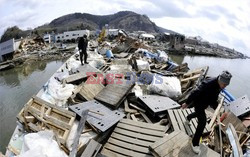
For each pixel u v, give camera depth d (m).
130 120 4.37
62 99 5.41
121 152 3.54
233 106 5.57
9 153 3.52
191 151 3.26
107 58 11.35
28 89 16.66
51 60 30.91
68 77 6.70
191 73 7.19
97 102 5.10
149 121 4.74
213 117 4.85
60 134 3.64
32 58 30.23
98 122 4.16
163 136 3.83
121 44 17.77
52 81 6.45
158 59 11.49
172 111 4.71
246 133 4.29
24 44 35.97
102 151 3.60
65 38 56.69
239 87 13.48
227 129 3.99
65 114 3.98
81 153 3.51
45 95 5.47
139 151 3.52
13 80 19.84
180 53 43.97
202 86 3.10
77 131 3.67
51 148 3.13
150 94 5.95
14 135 3.92
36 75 21.66
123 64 9.35
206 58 42.12
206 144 3.98
